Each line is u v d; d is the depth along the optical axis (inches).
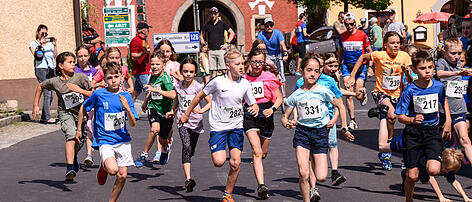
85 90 293.0
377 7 1089.4
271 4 1354.6
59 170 319.3
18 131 479.2
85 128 295.0
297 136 226.7
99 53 546.3
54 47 565.3
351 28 424.2
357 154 341.4
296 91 229.8
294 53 944.9
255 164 248.1
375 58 320.2
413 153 225.5
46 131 478.3
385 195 249.0
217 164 237.5
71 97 291.1
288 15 1358.3
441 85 229.6
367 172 294.4
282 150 361.1
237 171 236.4
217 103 239.9
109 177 300.5
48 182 289.4
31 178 299.3
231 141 237.9
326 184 271.6
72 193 266.1
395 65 316.2
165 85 304.7
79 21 664.4
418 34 1219.2
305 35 884.6
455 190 254.1
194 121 274.7
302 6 1218.6
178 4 1330.0
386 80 316.8
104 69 240.4
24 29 639.1
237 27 1349.7
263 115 262.8
